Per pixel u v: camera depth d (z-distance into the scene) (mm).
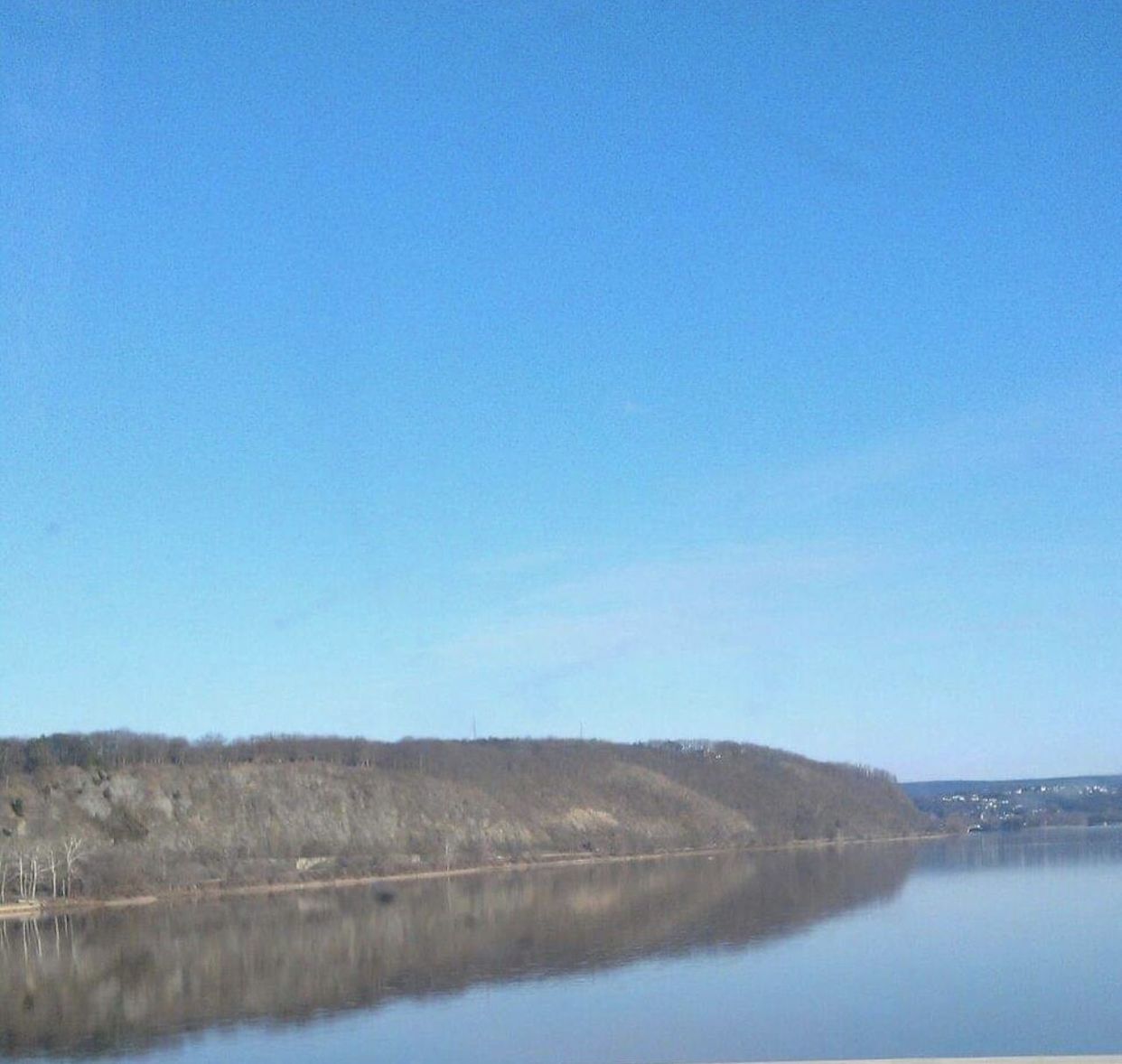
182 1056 34312
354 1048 34594
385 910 76938
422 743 146750
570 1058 32625
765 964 48594
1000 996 40406
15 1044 36750
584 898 83312
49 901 82438
